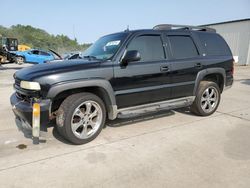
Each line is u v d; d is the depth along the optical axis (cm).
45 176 266
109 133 395
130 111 386
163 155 318
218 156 316
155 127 427
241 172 277
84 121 349
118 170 280
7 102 609
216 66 493
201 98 481
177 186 249
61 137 375
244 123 456
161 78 409
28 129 405
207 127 431
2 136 378
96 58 383
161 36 420
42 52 2194
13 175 268
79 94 342
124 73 364
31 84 311
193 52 463
